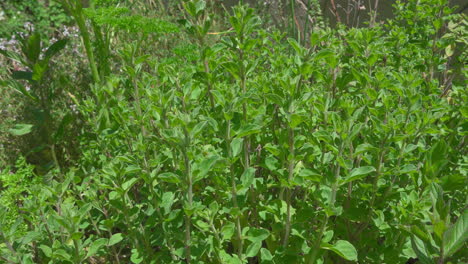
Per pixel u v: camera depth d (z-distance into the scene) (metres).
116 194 2.08
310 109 2.35
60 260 2.03
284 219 2.01
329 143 1.67
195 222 1.87
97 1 3.05
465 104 2.33
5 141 3.75
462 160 2.46
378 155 1.89
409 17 3.46
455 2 4.62
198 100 2.39
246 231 1.93
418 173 1.99
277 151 1.85
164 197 2.01
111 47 4.29
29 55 3.44
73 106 3.85
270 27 5.30
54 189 2.05
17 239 1.97
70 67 4.17
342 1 5.58
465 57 3.46
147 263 2.17
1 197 2.15
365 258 2.18
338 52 2.94
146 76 2.62
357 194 2.10
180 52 3.00
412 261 2.72
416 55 3.19
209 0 5.95
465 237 1.22
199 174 1.66
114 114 2.51
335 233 2.19
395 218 1.90
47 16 6.05
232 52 2.28
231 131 1.71
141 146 1.98
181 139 1.59
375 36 2.95
